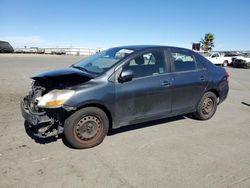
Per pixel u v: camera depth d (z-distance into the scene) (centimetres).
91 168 383
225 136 529
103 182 348
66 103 414
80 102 422
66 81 442
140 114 501
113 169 382
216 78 624
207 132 550
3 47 3997
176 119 633
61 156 419
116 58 495
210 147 471
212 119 645
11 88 977
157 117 531
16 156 415
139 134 524
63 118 435
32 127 462
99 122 458
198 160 418
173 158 423
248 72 2250
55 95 414
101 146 461
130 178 359
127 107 480
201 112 616
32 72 1492
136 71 490
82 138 444
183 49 581
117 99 462
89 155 425
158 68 523
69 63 2280
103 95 445
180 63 565
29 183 341
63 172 370
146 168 388
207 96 617
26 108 462
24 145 457
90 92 432
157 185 343
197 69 595
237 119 653
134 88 479
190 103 583
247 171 386
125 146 464
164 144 479
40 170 374
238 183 353
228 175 373
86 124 445
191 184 347
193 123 607
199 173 377
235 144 488
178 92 548
